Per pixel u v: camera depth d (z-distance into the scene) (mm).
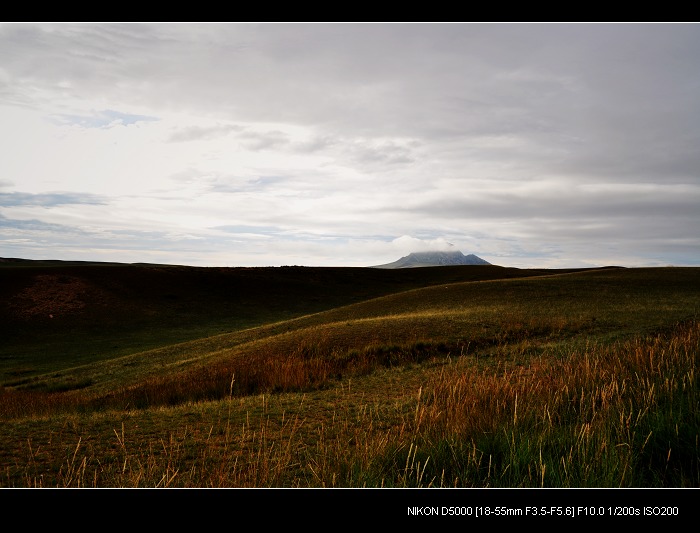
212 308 59625
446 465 4457
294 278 81312
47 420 10297
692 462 3998
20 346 41062
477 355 16938
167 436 8367
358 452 4840
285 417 9625
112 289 60875
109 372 25406
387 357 18312
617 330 19172
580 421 5258
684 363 7352
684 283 41406
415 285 84812
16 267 64688
